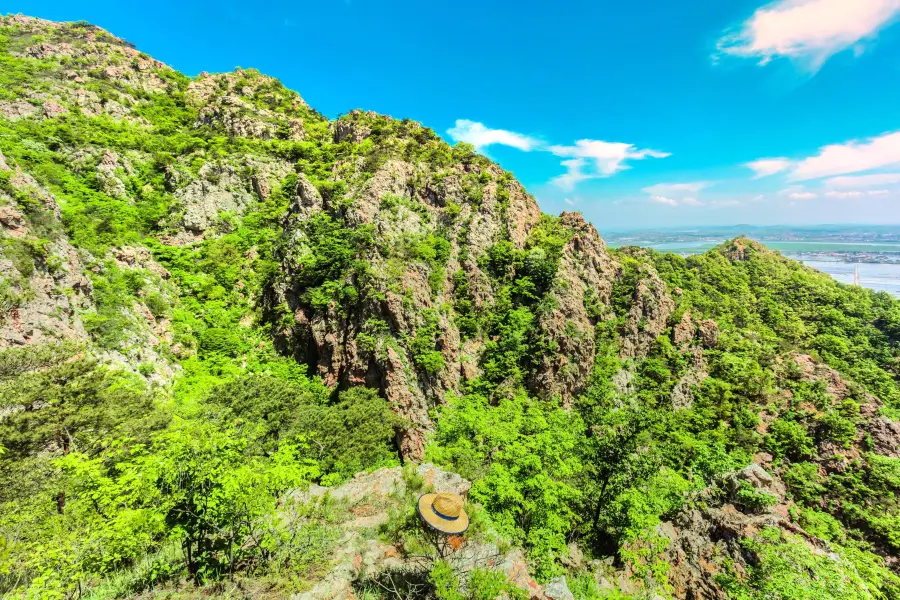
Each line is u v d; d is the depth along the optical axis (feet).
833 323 284.41
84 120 236.84
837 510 163.73
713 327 232.12
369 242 173.68
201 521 43.16
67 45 323.16
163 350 146.61
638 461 129.80
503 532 83.10
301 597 40.63
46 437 65.51
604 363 201.26
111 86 288.71
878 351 259.60
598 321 216.13
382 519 56.75
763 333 271.69
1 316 92.68
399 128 264.72
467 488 66.85
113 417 73.10
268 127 278.26
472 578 43.42
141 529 41.98
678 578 105.29
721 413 203.72
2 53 289.94
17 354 76.59
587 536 109.50
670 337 227.61
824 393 212.02
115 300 139.13
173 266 183.83
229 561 43.62
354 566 46.83
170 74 353.92
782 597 92.94
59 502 53.57
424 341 164.55
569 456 132.05
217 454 46.21
